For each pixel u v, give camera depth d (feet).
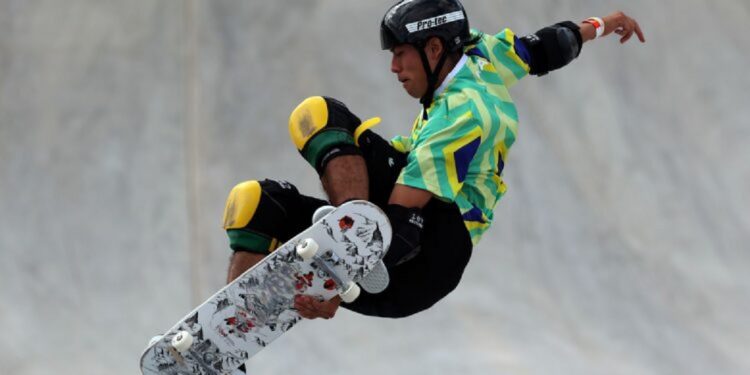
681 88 180.55
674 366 134.62
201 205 152.97
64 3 173.37
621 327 142.72
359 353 133.39
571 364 131.54
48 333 134.62
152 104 163.94
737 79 182.50
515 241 154.30
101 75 166.91
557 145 167.32
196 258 146.72
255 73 168.35
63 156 158.10
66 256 146.30
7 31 169.78
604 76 177.37
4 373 126.31
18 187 154.40
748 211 166.91
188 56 169.17
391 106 165.99
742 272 157.69
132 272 144.46
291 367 129.90
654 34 184.85
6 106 163.02
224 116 163.43
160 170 156.97
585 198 161.89
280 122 163.63
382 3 176.35
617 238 158.40
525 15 177.37
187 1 173.88
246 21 173.68
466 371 128.77
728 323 145.59
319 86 167.32
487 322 140.05
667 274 153.28
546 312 143.54
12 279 141.90
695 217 164.45
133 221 150.92
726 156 173.47
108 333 135.44
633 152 170.09
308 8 175.32
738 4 193.47
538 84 173.27
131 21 172.24
